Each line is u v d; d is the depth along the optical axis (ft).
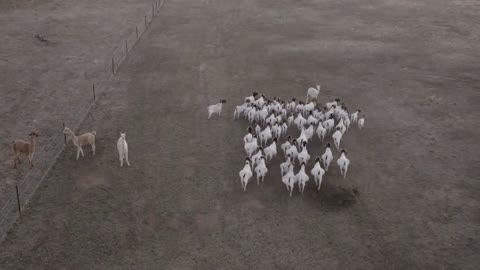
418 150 99.66
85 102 118.93
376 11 208.13
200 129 107.14
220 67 145.07
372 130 108.06
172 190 84.84
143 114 113.60
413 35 176.24
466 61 151.23
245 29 182.70
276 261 68.74
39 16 188.03
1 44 155.74
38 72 135.95
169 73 139.44
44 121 108.47
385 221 77.66
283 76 139.03
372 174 90.89
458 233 75.00
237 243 72.23
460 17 198.80
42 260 67.82
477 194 84.94
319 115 105.81
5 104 115.65
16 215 76.69
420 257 69.97
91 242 71.67
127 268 66.80
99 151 96.84
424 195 84.53
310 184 87.20
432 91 129.59
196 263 68.08
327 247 71.77
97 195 82.74
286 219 77.77
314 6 216.13
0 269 65.82
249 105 109.19
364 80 136.77
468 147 101.04
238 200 82.43
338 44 166.20
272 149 91.15
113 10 201.57
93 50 155.12
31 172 89.10
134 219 76.95
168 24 186.70
